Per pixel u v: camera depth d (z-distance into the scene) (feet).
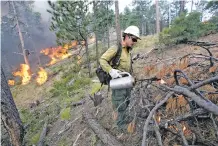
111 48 9.70
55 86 28.94
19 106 30.37
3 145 15.66
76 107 17.19
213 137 7.24
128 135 9.40
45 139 14.02
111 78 9.83
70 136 12.62
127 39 9.62
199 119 8.22
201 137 7.13
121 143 9.16
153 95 10.17
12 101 15.20
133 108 9.53
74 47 32.40
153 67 10.62
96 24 27.61
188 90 5.12
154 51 25.12
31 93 35.86
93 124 11.60
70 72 35.47
